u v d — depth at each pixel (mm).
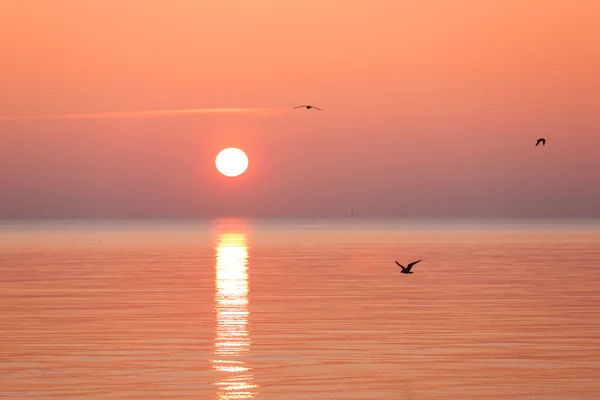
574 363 54438
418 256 182375
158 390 46656
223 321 74125
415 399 44781
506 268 142375
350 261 164375
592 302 88875
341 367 53094
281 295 97000
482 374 50969
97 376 50281
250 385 47875
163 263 158500
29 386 47688
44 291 101875
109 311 81562
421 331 67938
